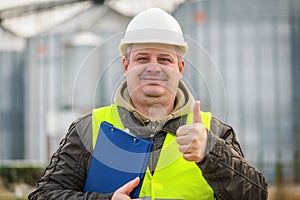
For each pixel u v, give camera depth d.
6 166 18.25
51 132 24.44
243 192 4.05
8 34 29.78
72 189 4.30
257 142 25.09
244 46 24.66
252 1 24.70
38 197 4.28
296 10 25.14
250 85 24.97
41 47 27.98
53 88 27.36
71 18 28.06
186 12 23.75
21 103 29.33
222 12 24.28
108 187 4.20
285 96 25.14
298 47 25.14
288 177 19.23
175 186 4.29
